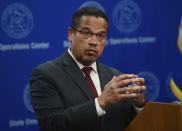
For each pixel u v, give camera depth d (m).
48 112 5.34
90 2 9.56
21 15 8.91
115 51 9.88
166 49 10.36
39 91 5.49
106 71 6.04
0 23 8.75
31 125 9.12
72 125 5.08
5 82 8.84
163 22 10.30
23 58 8.96
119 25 9.90
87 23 5.46
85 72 5.76
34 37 9.04
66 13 9.32
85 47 5.49
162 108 4.68
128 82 4.77
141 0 10.08
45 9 9.12
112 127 5.59
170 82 10.49
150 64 10.24
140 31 10.11
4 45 8.80
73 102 5.45
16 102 8.96
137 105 5.50
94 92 5.65
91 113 5.02
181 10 10.41
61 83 5.52
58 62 5.79
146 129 4.77
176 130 4.59
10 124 8.95
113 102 4.86
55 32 9.23
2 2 8.75
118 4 9.87
